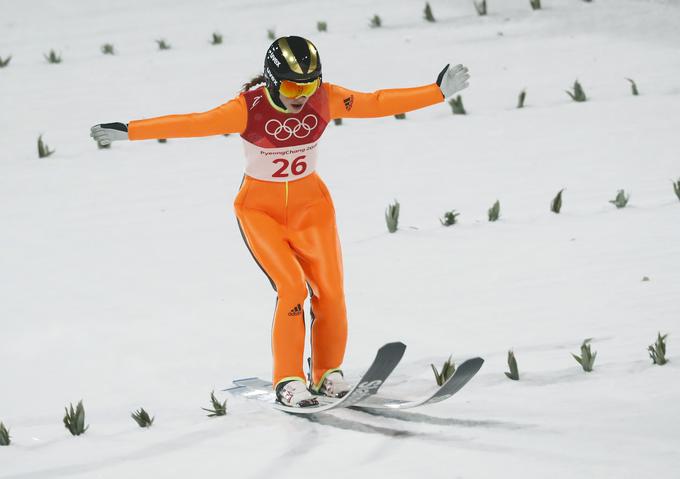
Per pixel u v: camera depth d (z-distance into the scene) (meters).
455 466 13.80
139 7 56.19
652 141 33.19
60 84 43.88
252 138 16.16
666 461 13.33
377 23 49.12
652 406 15.44
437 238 26.17
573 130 35.09
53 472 14.89
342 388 16.94
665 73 40.41
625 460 13.50
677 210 26.44
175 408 17.41
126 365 19.67
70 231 28.83
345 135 37.16
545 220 26.80
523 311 20.84
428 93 16.94
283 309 16.45
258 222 16.75
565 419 15.28
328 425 15.95
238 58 46.03
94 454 15.49
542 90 39.91
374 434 15.37
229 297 23.31
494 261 24.08
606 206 27.48
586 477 13.05
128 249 27.14
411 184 31.12
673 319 19.52
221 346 20.39
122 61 46.72
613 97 38.34
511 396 16.55
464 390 17.05
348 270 24.42
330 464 14.30
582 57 43.22
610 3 49.25
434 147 34.75
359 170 32.91
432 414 16.02
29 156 36.25
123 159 35.88
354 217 28.52
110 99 41.62
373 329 20.66
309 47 15.51
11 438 16.53
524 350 18.75
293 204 16.81
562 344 18.86
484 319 20.61
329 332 16.97
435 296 22.25
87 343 20.94
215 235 27.98
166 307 22.86
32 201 31.66
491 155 33.28
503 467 13.63
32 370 19.77
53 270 25.75
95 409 17.67
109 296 23.75
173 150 37.00
